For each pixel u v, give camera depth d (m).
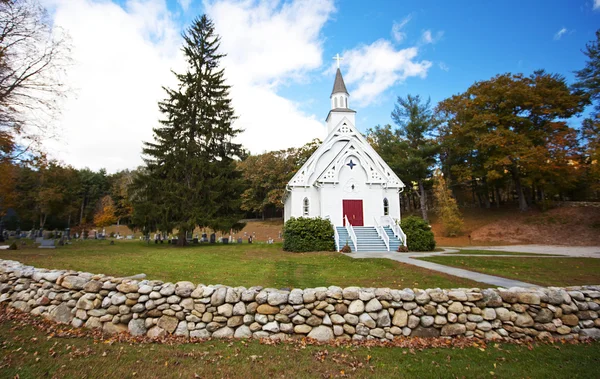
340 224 26.53
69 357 4.99
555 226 32.25
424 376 4.52
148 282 6.52
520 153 33.31
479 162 40.38
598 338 6.13
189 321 6.01
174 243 27.30
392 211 28.27
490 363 5.01
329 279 10.61
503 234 33.62
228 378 4.39
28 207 43.88
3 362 4.75
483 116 35.78
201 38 28.64
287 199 34.09
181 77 27.42
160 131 25.72
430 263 13.91
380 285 9.55
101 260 13.46
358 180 27.44
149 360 4.91
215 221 25.12
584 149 30.56
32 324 6.54
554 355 5.37
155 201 25.38
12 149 18.58
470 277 10.31
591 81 30.75
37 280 7.41
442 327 6.07
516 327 6.11
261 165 59.72
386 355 5.23
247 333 5.90
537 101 33.25
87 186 69.88
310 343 5.71
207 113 27.17
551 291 6.43
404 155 44.31
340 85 34.59
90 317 6.32
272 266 13.58
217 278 10.09
